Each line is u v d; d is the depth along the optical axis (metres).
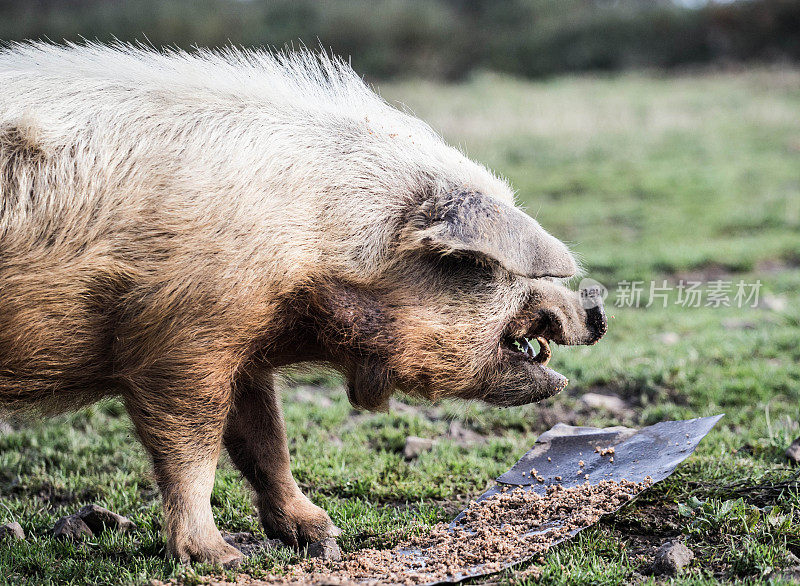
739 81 72.81
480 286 10.68
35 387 10.25
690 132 54.56
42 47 11.24
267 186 10.03
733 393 16.94
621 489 11.34
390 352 10.47
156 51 11.66
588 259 29.75
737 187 41.31
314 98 11.33
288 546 11.39
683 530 10.81
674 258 29.50
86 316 9.79
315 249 10.16
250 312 9.83
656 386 17.72
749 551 9.80
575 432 13.22
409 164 10.86
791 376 17.78
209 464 10.19
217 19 102.06
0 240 9.49
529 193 42.16
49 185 9.64
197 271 9.58
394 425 16.58
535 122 58.44
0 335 9.71
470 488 13.45
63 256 9.59
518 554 10.04
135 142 9.97
